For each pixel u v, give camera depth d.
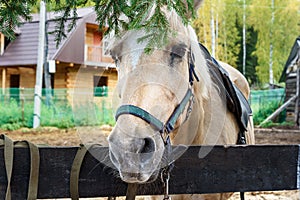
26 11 2.32
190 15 2.04
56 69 19.75
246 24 36.34
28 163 1.77
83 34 18.80
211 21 28.55
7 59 19.89
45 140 10.05
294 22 31.97
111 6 2.00
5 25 2.23
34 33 20.66
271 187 2.02
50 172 1.81
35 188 1.76
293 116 18.59
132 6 1.83
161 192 1.93
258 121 18.72
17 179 1.76
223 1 33.53
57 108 14.52
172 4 1.83
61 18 2.38
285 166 2.03
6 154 1.74
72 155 1.83
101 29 2.11
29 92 15.92
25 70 20.59
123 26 1.88
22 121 14.12
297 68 17.86
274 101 19.56
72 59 18.84
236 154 1.98
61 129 13.36
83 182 1.84
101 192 1.85
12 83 21.16
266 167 2.01
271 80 30.83
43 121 14.27
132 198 1.84
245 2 36.09
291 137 12.01
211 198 2.45
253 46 39.91
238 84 3.62
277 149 2.02
